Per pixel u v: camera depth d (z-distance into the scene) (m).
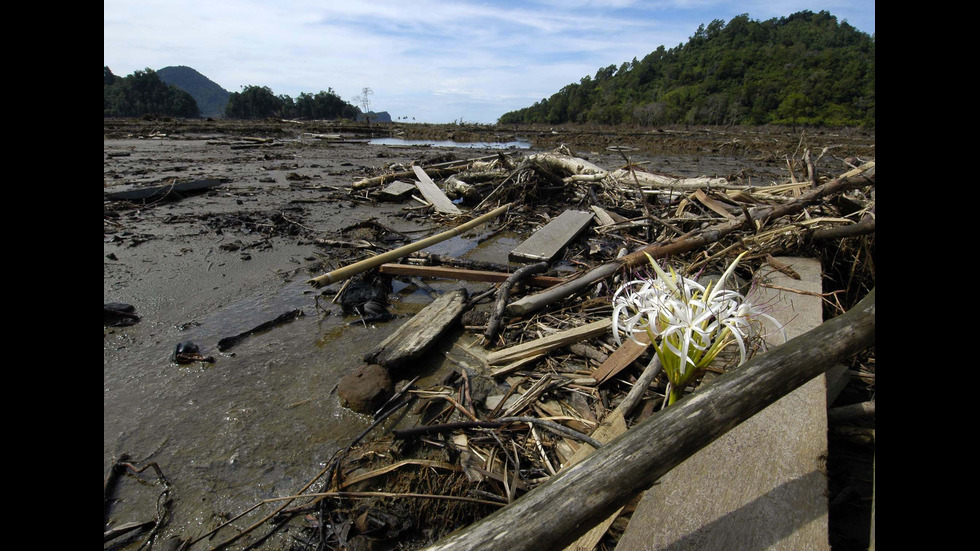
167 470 2.65
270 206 8.66
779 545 1.74
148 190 8.83
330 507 2.42
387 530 2.30
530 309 3.95
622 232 6.62
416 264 5.31
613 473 1.54
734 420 1.78
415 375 3.46
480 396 3.19
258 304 4.64
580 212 7.19
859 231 4.20
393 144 24.84
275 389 3.35
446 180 10.25
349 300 4.61
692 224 6.09
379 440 2.79
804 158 7.11
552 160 10.08
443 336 3.91
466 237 7.23
